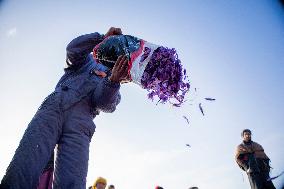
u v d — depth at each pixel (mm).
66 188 1808
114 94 2041
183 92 1927
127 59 1897
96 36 2162
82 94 2064
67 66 2217
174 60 1934
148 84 1875
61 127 1931
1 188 1552
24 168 1633
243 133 7031
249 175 6719
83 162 1913
